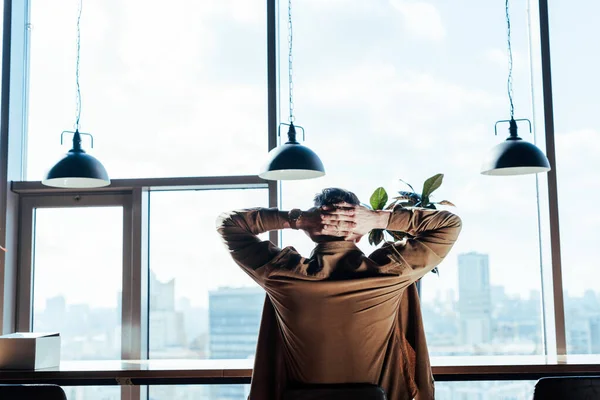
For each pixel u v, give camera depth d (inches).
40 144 163.5
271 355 103.7
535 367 121.6
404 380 105.3
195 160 158.6
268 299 104.0
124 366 129.0
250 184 155.8
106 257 160.4
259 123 158.1
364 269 96.5
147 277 158.7
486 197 153.6
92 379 125.0
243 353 156.6
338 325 97.2
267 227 101.7
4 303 155.3
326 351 98.5
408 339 106.0
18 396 100.9
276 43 158.6
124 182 157.2
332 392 98.0
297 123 157.2
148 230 159.9
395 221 100.4
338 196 100.3
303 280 95.9
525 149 123.0
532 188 153.8
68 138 162.6
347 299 96.1
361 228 100.0
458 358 133.1
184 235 159.5
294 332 98.8
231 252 99.8
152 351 157.8
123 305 158.4
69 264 160.9
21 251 161.3
